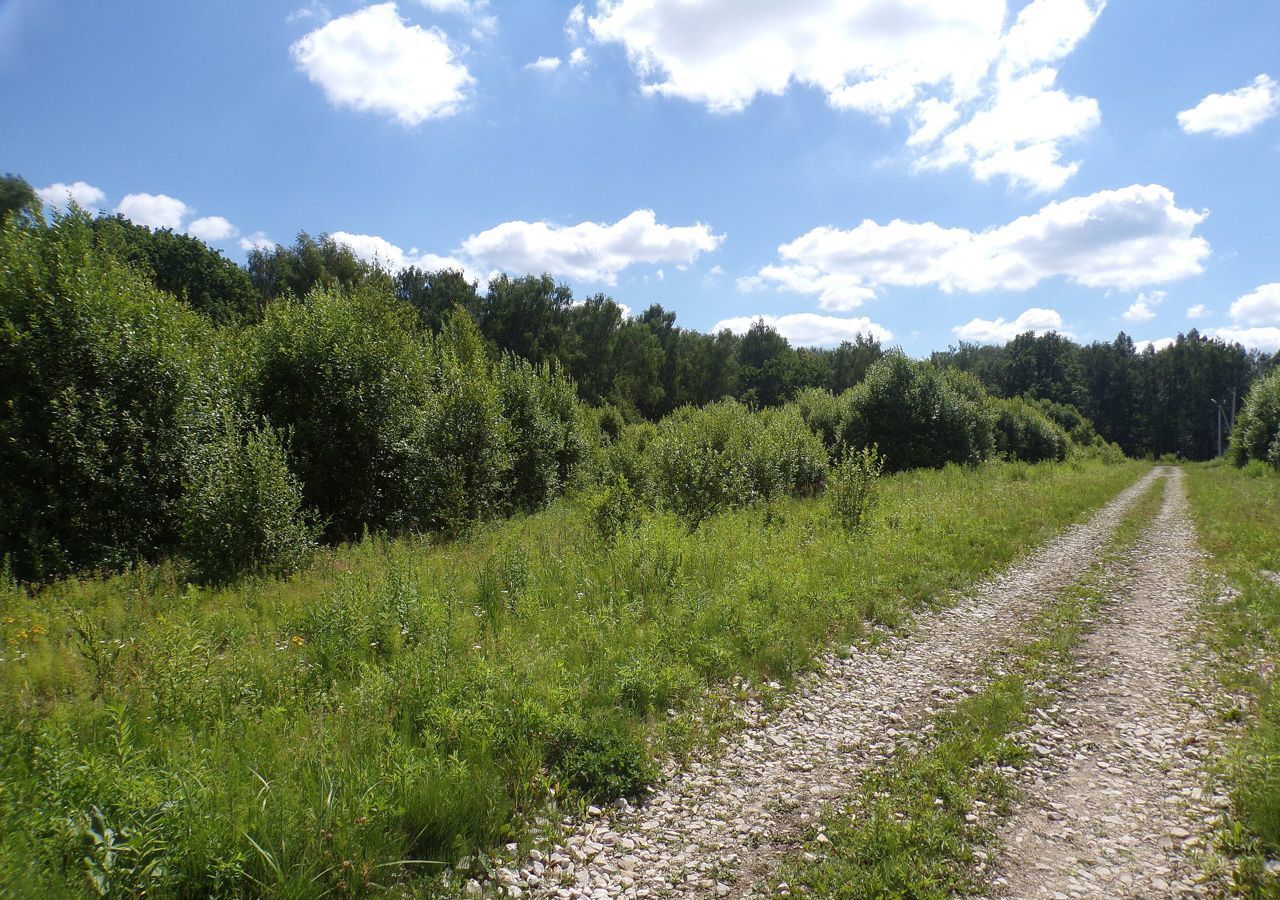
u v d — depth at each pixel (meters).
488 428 16.02
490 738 4.77
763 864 3.93
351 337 15.11
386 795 3.94
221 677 5.41
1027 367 104.50
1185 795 4.59
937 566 11.38
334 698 5.42
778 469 20.36
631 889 3.71
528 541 11.75
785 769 5.05
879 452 31.36
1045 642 7.86
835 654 7.47
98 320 11.17
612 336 64.88
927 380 32.34
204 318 15.03
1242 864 3.72
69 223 11.77
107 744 4.29
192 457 11.34
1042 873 3.80
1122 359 110.38
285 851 3.53
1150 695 6.40
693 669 6.59
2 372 10.52
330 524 14.36
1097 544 14.67
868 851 3.96
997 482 24.92
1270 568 11.22
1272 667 6.81
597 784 4.64
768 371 77.69
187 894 3.29
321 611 7.12
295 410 14.59
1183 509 21.69
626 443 21.98
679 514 14.02
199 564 9.76
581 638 6.99
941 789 4.67
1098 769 5.01
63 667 5.68
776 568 9.88
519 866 3.88
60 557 9.95
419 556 10.57
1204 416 101.00
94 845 3.22
